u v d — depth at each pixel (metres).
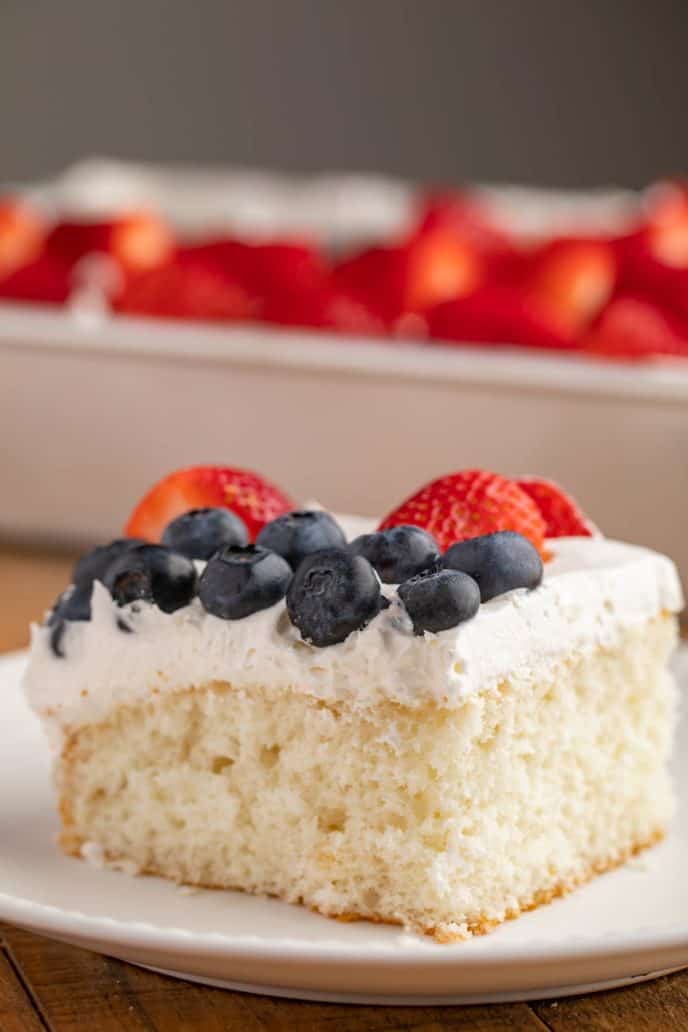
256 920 0.51
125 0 1.74
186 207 1.13
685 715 0.59
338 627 0.50
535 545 0.53
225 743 0.52
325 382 0.72
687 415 0.69
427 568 0.51
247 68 1.74
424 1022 0.48
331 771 0.51
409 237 0.88
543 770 0.52
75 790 0.53
